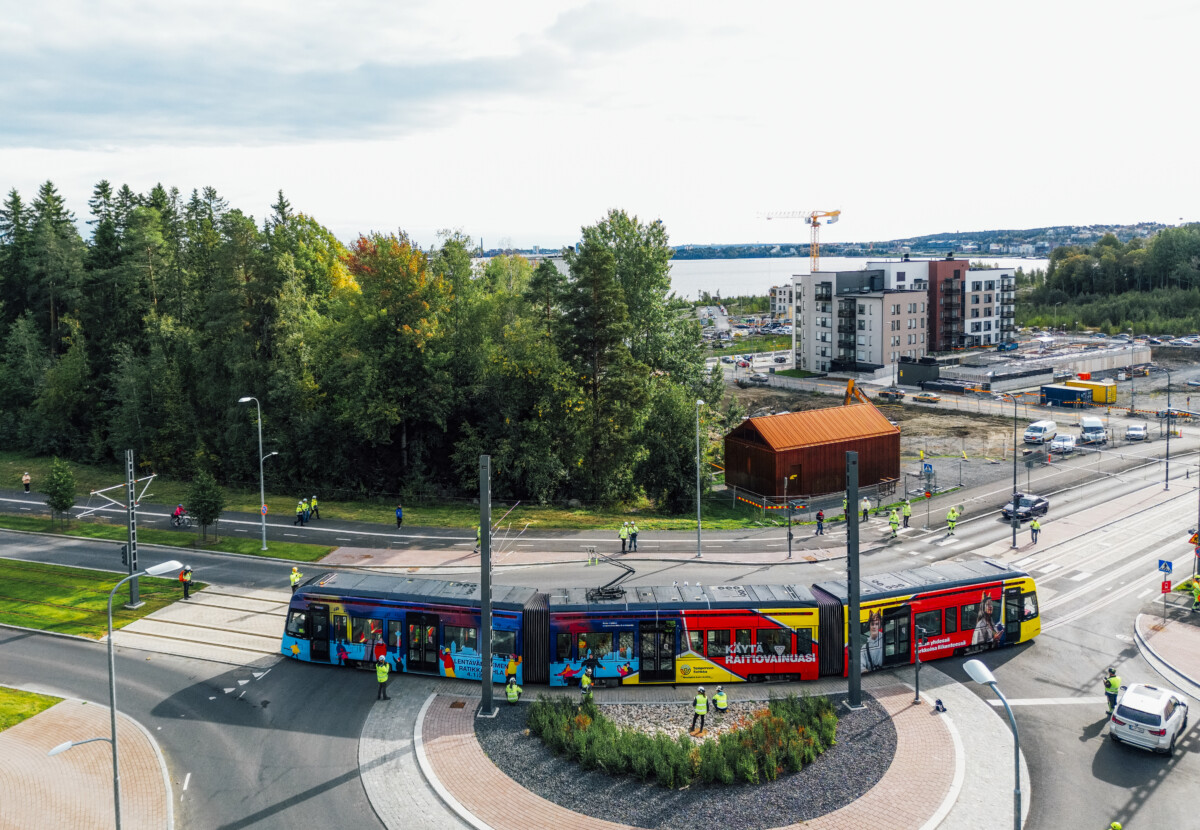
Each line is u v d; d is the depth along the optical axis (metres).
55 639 42.38
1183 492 67.44
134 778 29.86
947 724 32.62
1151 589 46.97
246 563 53.84
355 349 73.06
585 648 36.56
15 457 85.81
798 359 162.25
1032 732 32.03
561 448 71.31
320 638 38.84
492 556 55.19
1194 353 158.50
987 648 39.59
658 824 26.45
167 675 38.22
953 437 96.00
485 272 95.12
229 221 79.88
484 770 29.88
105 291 92.81
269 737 32.59
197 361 78.62
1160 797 27.66
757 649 36.66
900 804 27.34
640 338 84.25
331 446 74.50
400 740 32.19
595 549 56.66
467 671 37.38
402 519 64.12
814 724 31.72
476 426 75.50
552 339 72.94
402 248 72.62
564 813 27.19
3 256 104.00
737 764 28.80
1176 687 35.47
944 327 155.75
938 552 54.66
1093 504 65.31
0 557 54.88
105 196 112.62
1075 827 26.17
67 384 85.56
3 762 31.05
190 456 78.06
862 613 37.19
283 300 76.44
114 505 68.31
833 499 71.50
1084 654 38.97
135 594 46.62
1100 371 140.00
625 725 33.03
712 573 51.16
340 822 27.12
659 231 84.25
